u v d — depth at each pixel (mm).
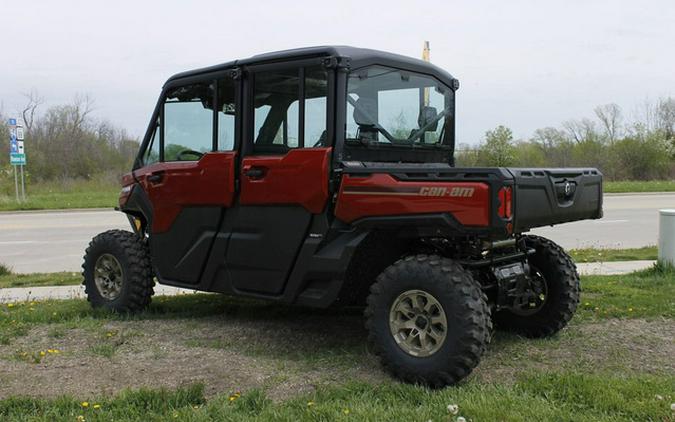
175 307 6766
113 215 20188
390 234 4645
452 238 4672
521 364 4742
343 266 4676
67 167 38281
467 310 4105
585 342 5277
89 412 3842
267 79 5141
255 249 5230
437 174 4273
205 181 5512
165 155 6133
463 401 3857
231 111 5410
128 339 5539
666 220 8219
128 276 6352
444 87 5719
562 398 3926
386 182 4426
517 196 4117
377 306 4453
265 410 3809
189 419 3668
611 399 3822
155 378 4508
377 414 3703
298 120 4918
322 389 4188
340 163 4719
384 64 5074
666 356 4910
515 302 4938
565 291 5285
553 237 13734
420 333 4309
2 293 8039
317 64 4805
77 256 11891
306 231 4895
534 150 41719
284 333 5742
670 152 41781
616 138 42438
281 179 4938
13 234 15391
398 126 5238
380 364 4656
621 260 9938
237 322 6152
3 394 4219
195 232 5738
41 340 5551
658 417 3588
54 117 40250
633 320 5926
